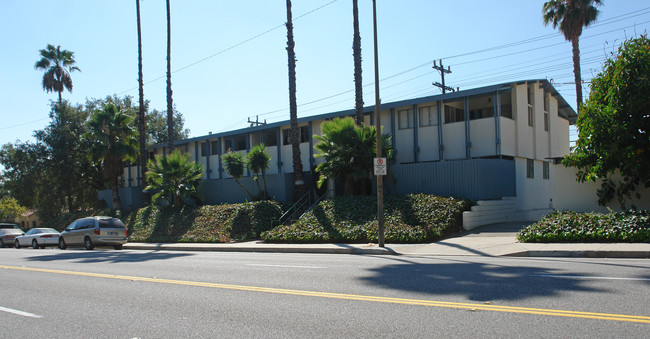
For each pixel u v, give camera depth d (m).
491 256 12.50
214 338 5.34
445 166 20.75
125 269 12.28
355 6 23.02
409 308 6.29
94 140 35.06
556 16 27.00
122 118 34.78
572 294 6.70
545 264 10.04
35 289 9.53
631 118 14.44
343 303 6.83
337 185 25.55
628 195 15.83
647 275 8.12
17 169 39.66
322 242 18.11
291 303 7.02
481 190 19.88
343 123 21.92
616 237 12.59
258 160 25.64
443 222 17.39
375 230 17.47
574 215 14.36
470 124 23.25
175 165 27.72
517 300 6.45
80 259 15.92
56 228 36.22
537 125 25.70
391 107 25.39
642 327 5.02
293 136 24.77
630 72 14.26
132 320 6.41
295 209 24.05
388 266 10.73
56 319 6.68
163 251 19.78
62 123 40.22
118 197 35.12
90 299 8.14
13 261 16.12
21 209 63.59
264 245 18.55
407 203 19.33
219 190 29.41
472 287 7.52
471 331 5.11
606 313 5.61
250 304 7.09
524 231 14.45
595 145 15.23
